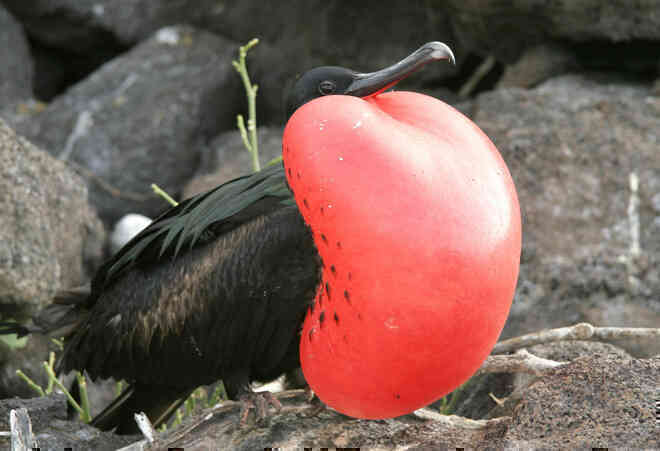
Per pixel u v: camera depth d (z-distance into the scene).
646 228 8.98
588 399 4.35
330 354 4.06
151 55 15.30
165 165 14.33
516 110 10.24
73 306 6.20
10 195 7.94
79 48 16.45
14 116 14.64
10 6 15.83
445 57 4.23
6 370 8.00
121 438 5.57
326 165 3.80
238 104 15.41
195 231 5.16
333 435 4.99
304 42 15.12
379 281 3.76
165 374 5.53
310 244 4.74
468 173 3.81
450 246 3.71
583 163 9.53
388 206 3.71
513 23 11.26
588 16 10.59
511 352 5.91
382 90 4.44
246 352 5.16
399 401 4.09
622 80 11.02
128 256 5.58
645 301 8.47
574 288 8.60
